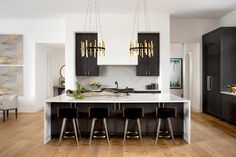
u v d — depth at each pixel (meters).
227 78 6.70
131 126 5.06
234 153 4.06
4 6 6.38
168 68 7.01
